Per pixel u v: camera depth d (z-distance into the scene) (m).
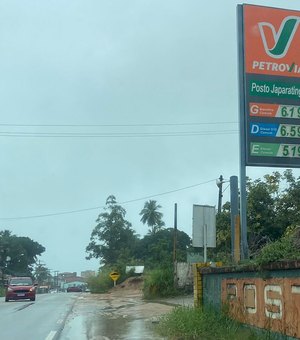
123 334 13.52
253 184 26.16
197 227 14.35
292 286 8.76
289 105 14.72
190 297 28.50
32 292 34.66
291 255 9.30
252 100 14.55
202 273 13.40
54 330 15.38
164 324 13.37
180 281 30.19
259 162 14.32
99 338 13.00
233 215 15.36
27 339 13.41
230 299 11.62
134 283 45.56
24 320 18.84
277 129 14.55
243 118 14.48
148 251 74.06
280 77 14.80
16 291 34.25
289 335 8.79
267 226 24.77
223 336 10.70
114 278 47.81
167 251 65.25
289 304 8.84
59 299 36.28
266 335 9.50
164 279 30.09
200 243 14.28
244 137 14.41
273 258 9.48
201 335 11.36
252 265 10.21
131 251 76.31
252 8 14.98
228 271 11.66
